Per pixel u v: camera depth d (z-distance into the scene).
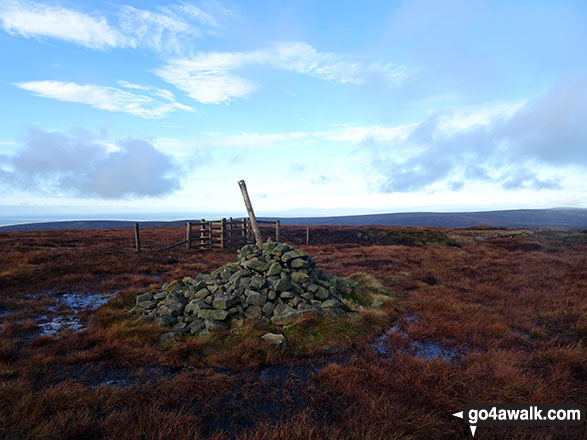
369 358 5.91
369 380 4.93
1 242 24.45
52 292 11.03
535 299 10.09
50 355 5.89
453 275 14.49
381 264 17.89
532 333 7.27
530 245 27.42
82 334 7.02
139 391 4.60
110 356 5.93
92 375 5.29
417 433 3.71
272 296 8.08
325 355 6.24
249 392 4.76
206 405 4.38
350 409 4.16
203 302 7.96
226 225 24.94
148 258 18.27
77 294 10.91
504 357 5.71
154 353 6.01
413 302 10.02
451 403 4.26
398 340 6.89
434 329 7.40
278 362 5.84
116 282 12.38
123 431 3.65
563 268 15.91
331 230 44.91
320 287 8.90
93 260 16.80
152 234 37.97
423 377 4.91
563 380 4.91
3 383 4.54
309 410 4.27
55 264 15.03
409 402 4.32
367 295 10.23
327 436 3.60
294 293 8.48
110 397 4.35
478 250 24.84
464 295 10.97
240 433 3.82
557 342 6.71
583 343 6.63
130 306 9.23
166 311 7.98
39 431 3.60
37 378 5.14
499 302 9.98
